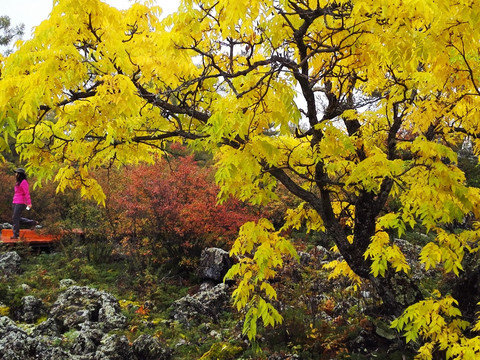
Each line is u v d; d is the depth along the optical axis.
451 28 2.39
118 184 11.53
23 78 2.20
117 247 10.58
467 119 3.31
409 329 2.76
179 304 7.98
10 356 5.08
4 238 10.85
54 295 8.02
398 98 3.40
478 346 2.41
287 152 3.51
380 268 3.02
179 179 10.57
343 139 2.98
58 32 2.29
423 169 2.91
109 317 7.07
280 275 7.83
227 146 3.32
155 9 3.07
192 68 3.38
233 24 2.85
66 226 11.80
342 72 3.55
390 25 2.48
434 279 7.93
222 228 10.16
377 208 3.75
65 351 5.81
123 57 2.44
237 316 7.73
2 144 2.16
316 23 3.22
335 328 6.46
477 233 3.21
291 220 4.76
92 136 3.13
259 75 2.88
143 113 3.64
